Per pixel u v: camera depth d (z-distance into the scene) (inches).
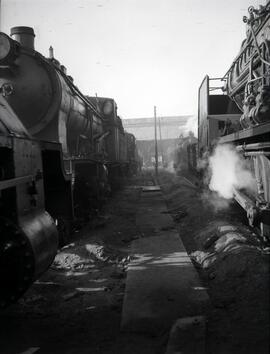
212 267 199.8
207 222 299.1
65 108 326.0
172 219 353.7
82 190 351.9
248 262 178.4
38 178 151.8
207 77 406.3
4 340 132.9
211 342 122.1
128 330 135.7
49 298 172.7
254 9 254.1
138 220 354.9
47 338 133.7
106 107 607.8
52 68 311.0
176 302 156.3
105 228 317.1
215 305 151.0
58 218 225.3
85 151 432.5
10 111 161.5
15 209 129.4
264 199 208.2
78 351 123.1
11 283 129.4
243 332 125.7
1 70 301.9
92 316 151.6
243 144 246.4
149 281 182.9
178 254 229.9
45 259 142.6
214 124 380.2
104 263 225.9
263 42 235.1
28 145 143.6
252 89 245.0
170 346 118.6
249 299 148.8
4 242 126.8
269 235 201.2
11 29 327.6
